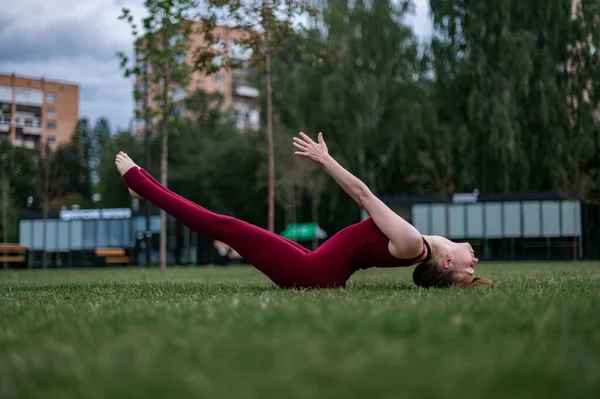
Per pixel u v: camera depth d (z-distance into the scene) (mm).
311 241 48719
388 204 37344
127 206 62906
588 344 2818
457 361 2381
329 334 2979
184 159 58812
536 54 37562
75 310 4828
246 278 13312
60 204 54531
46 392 2172
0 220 47344
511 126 36812
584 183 32500
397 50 41250
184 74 20203
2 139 68188
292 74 41969
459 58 38875
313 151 6230
